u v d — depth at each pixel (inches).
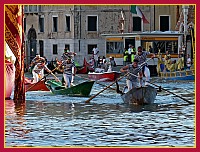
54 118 1368.1
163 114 1434.5
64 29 4207.7
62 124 1274.6
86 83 1887.3
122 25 3885.3
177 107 1582.2
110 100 1766.7
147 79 1750.7
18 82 1716.3
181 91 2132.1
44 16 4291.3
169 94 1975.9
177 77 2842.0
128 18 4124.0
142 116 1398.9
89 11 4170.8
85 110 1518.2
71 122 1304.1
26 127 1234.6
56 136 1131.3
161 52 3292.3
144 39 3304.6
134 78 1702.8
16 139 1103.6
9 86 1739.7
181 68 3115.2
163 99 1793.8
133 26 4106.8
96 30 4183.1
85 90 1895.9
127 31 4114.2
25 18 4375.0
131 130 1197.1
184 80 2812.5
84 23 4173.2
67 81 1977.1
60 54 4237.2
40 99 1787.6
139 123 1288.1
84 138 1111.0
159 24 4111.7
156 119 1347.2
